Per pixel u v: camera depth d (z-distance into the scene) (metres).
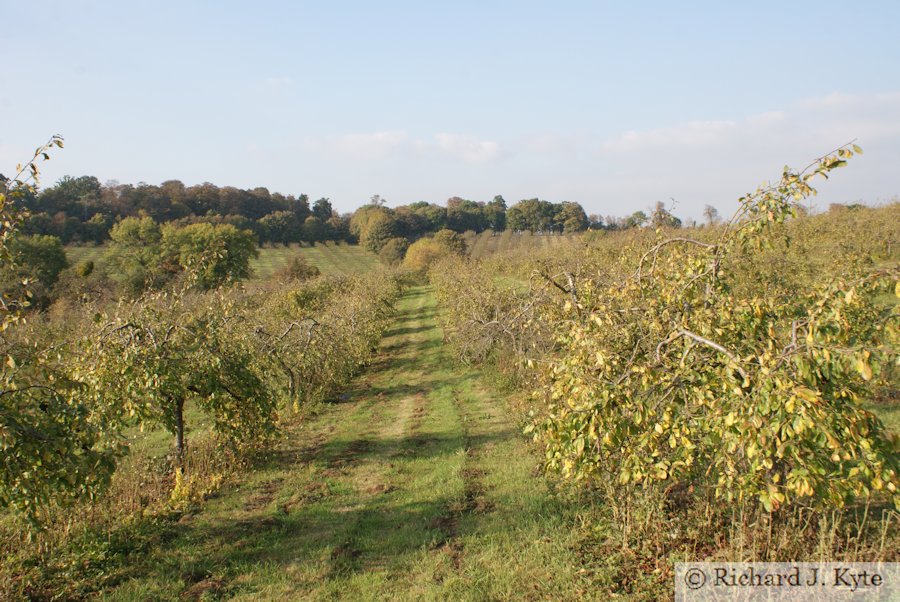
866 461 3.57
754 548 4.33
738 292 10.73
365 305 22.91
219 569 5.73
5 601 4.99
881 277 3.84
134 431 11.33
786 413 3.58
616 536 5.44
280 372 13.63
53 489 5.11
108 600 5.18
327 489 7.93
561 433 4.63
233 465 8.85
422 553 5.79
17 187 4.91
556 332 6.97
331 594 5.21
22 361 4.91
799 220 20.14
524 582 5.03
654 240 7.93
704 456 4.88
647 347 5.02
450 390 14.08
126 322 7.99
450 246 63.03
